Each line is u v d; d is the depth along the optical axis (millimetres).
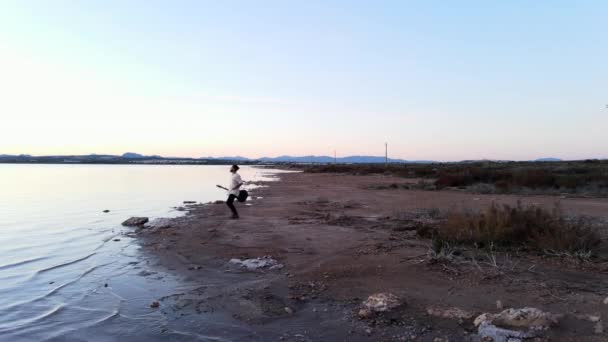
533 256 6828
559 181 22219
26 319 4938
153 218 14359
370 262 6812
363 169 62188
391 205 16297
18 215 15219
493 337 3926
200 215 14672
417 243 8094
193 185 34719
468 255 6922
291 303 5277
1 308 5320
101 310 5219
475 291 5242
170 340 4309
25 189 29344
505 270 6016
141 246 9273
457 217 8672
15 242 9914
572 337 3840
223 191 28266
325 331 4414
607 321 4074
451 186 25641
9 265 7633
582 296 4832
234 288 5984
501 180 24188
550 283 5375
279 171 77875
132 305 5391
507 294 5070
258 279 6414
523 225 7633
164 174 59562
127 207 18078
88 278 6738
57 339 4375
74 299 5668
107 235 10820
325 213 14266
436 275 5934
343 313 4863
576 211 12883
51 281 6574
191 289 6020
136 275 6887
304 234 10086
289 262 7383
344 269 6539
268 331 4469
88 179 43750
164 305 5367
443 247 6961
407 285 5613
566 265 6262
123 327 4660
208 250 8641
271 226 11578
